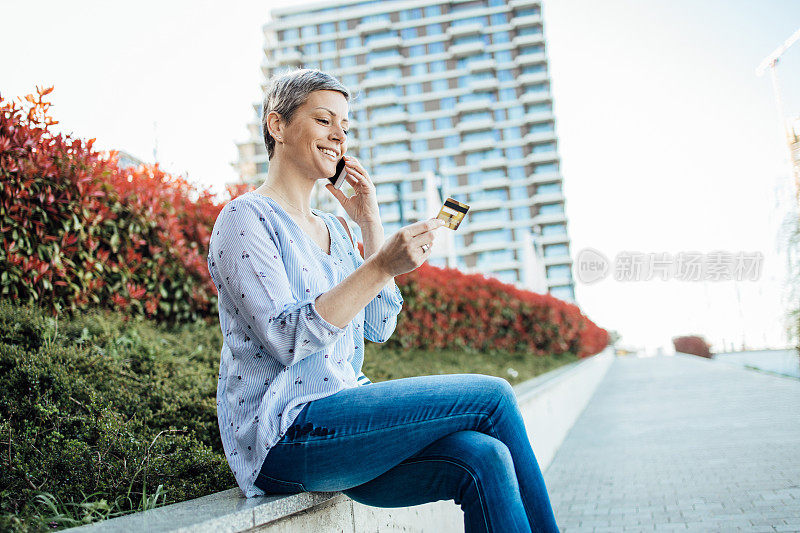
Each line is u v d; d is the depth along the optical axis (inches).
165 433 125.2
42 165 167.8
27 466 96.4
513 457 75.2
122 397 135.5
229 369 79.4
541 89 3526.1
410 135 3457.2
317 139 84.0
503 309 583.5
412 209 3184.1
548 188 3400.6
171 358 172.7
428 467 72.8
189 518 65.1
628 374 1044.5
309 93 84.2
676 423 347.3
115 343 169.0
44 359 131.6
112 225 196.2
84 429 115.3
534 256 1102.4
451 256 689.6
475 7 3641.7
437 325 443.2
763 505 159.0
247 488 75.9
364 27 3506.4
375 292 72.4
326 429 72.9
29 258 165.2
